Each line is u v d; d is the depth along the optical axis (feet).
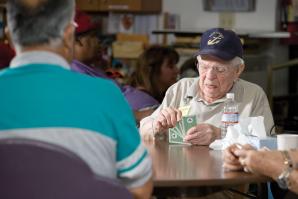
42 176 4.70
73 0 5.20
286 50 19.35
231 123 8.17
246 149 6.43
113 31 19.72
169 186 5.86
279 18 19.22
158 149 7.82
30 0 5.01
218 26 19.57
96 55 11.36
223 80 8.64
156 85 12.14
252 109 8.84
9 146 4.63
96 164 4.97
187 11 19.75
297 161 6.16
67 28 5.16
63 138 4.85
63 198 4.77
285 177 6.10
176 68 12.44
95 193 4.83
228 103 8.48
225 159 6.47
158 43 19.36
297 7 18.84
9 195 4.75
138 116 11.15
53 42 5.08
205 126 8.26
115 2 19.03
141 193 5.32
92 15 19.80
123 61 18.92
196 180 5.91
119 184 4.93
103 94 5.02
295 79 19.44
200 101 8.94
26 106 4.87
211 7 19.57
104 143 4.99
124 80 14.83
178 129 8.30
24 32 5.01
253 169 6.20
